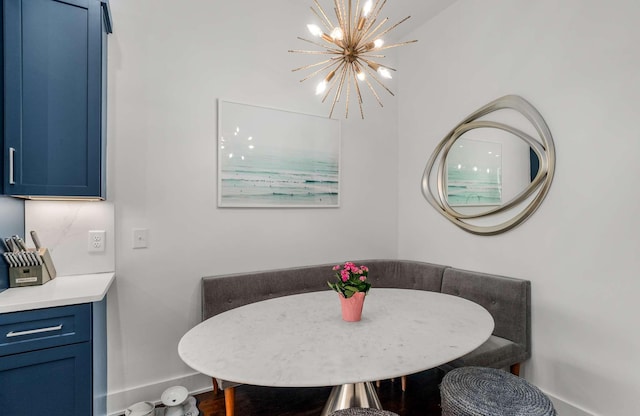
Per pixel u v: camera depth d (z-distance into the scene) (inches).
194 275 87.4
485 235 95.2
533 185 82.0
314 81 106.9
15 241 63.9
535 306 82.1
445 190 107.9
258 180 96.8
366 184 119.0
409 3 104.5
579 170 74.2
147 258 81.8
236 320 60.6
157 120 83.2
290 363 43.8
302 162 104.5
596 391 70.6
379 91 122.5
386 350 47.8
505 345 78.4
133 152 80.4
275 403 81.5
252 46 96.2
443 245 109.2
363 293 59.6
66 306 55.4
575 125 75.0
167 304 83.9
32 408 52.4
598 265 70.7
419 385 90.0
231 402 68.8
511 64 88.8
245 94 95.0
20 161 60.2
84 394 56.6
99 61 67.1
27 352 52.1
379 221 122.1
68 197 65.9
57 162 63.2
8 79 59.7
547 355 79.4
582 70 73.9
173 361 84.3
